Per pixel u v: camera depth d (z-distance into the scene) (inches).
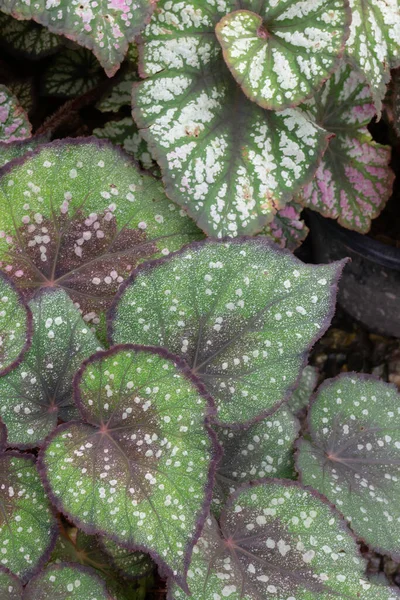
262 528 25.5
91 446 24.6
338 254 34.0
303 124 27.9
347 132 31.1
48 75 34.3
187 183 27.2
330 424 28.2
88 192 27.2
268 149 27.8
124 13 26.5
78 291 27.0
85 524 23.9
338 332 35.9
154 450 24.4
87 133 33.9
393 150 34.4
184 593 24.5
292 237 30.6
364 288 33.9
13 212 26.9
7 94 29.7
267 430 27.2
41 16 26.5
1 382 25.2
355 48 27.6
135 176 27.5
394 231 34.0
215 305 25.9
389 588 24.9
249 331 25.8
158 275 25.9
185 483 24.2
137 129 31.4
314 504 25.6
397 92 31.3
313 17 27.1
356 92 30.7
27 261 27.0
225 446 27.0
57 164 27.1
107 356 24.6
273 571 25.0
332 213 31.1
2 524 24.8
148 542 23.8
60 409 25.5
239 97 27.9
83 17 26.5
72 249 27.2
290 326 25.7
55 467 24.4
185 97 27.5
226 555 25.2
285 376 25.6
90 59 34.2
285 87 26.9
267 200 27.5
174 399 24.6
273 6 27.4
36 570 24.7
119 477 24.3
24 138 29.5
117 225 27.3
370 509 27.0
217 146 27.5
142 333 25.8
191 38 27.5
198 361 25.9
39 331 25.4
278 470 26.9
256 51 26.9
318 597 24.8
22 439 25.1
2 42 33.4
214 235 27.1
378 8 28.1
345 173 31.2
